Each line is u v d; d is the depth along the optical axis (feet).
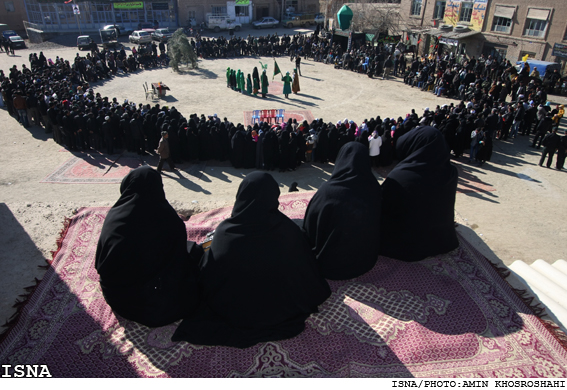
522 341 13.42
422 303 15.01
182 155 44.11
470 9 90.99
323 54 103.09
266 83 70.69
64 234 20.12
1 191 35.81
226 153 44.62
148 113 45.44
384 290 15.64
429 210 16.42
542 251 28.89
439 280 16.19
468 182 40.57
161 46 98.53
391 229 17.15
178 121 45.11
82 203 26.12
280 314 13.70
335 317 14.38
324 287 15.11
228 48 107.96
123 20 140.36
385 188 17.16
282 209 22.24
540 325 14.10
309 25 156.15
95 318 14.47
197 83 81.51
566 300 17.40
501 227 32.09
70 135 46.26
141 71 91.86
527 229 31.89
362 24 102.37
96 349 13.20
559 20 75.82
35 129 54.44
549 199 37.19
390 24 102.53
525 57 77.56
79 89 63.62
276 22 153.79
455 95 73.82
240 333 13.52
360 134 44.62
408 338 13.48
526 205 35.96
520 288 16.40
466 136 45.44
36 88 57.47
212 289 13.91
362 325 14.02
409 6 106.52
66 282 16.43
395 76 89.86
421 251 16.99
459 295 15.43
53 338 13.66
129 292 13.83
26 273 18.98
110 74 87.35
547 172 43.39
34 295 15.71
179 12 146.00
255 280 13.41
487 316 14.46
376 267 16.84
